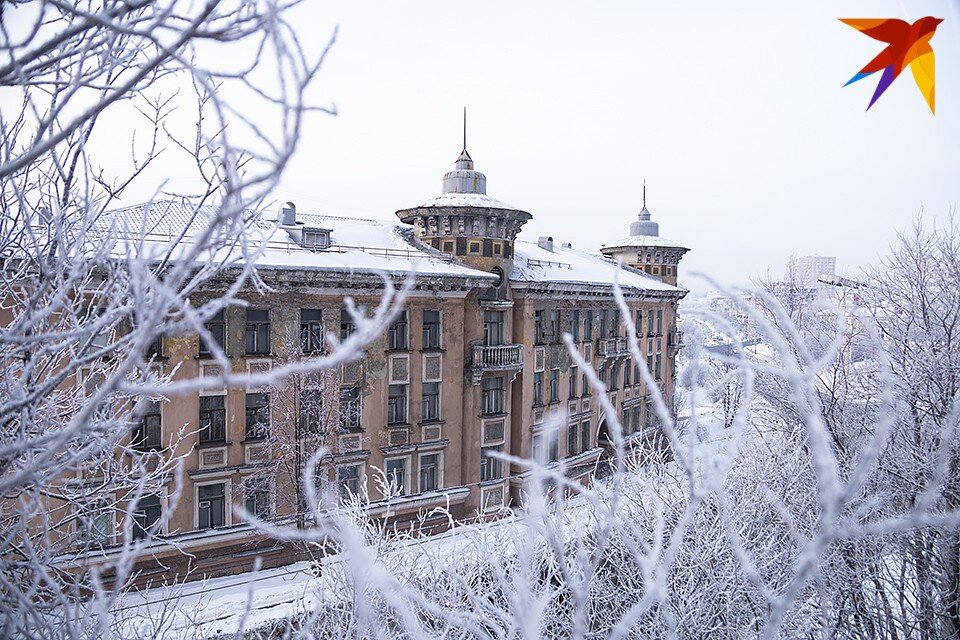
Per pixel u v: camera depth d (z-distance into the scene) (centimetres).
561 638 701
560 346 2631
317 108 180
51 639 352
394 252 2242
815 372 214
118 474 511
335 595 718
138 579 1559
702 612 800
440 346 2194
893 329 1143
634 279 3347
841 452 957
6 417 286
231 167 235
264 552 1780
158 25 204
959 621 856
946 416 884
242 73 233
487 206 2306
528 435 2477
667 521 792
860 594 872
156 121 434
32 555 321
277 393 1808
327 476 1891
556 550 256
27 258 409
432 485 2205
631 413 3177
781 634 752
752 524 920
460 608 518
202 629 939
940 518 186
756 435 1273
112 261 408
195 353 1708
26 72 256
